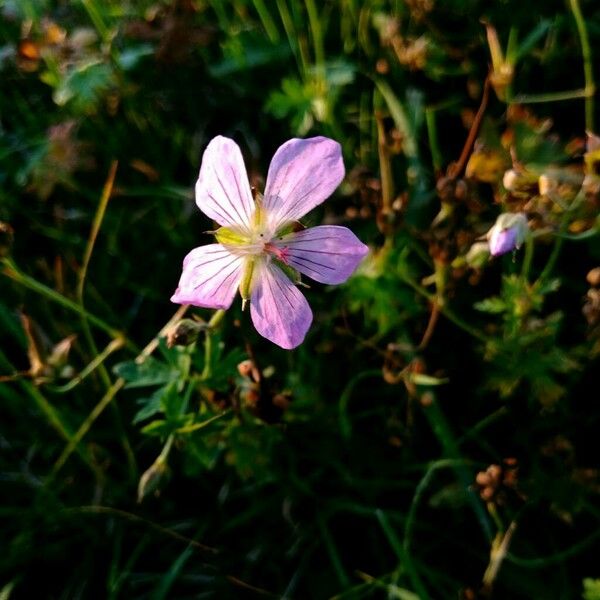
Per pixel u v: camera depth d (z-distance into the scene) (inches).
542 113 7.8
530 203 5.8
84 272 6.7
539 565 6.5
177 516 7.3
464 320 7.2
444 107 7.9
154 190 8.2
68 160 8.0
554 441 6.6
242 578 6.9
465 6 7.8
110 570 7.2
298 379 7.1
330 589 6.8
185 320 5.6
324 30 8.4
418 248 7.0
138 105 8.5
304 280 7.6
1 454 7.6
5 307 7.6
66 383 7.6
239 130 8.6
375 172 7.8
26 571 7.2
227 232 5.0
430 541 6.9
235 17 8.8
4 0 8.7
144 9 8.6
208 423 6.2
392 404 7.3
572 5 6.5
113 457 7.6
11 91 8.8
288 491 7.0
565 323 7.2
